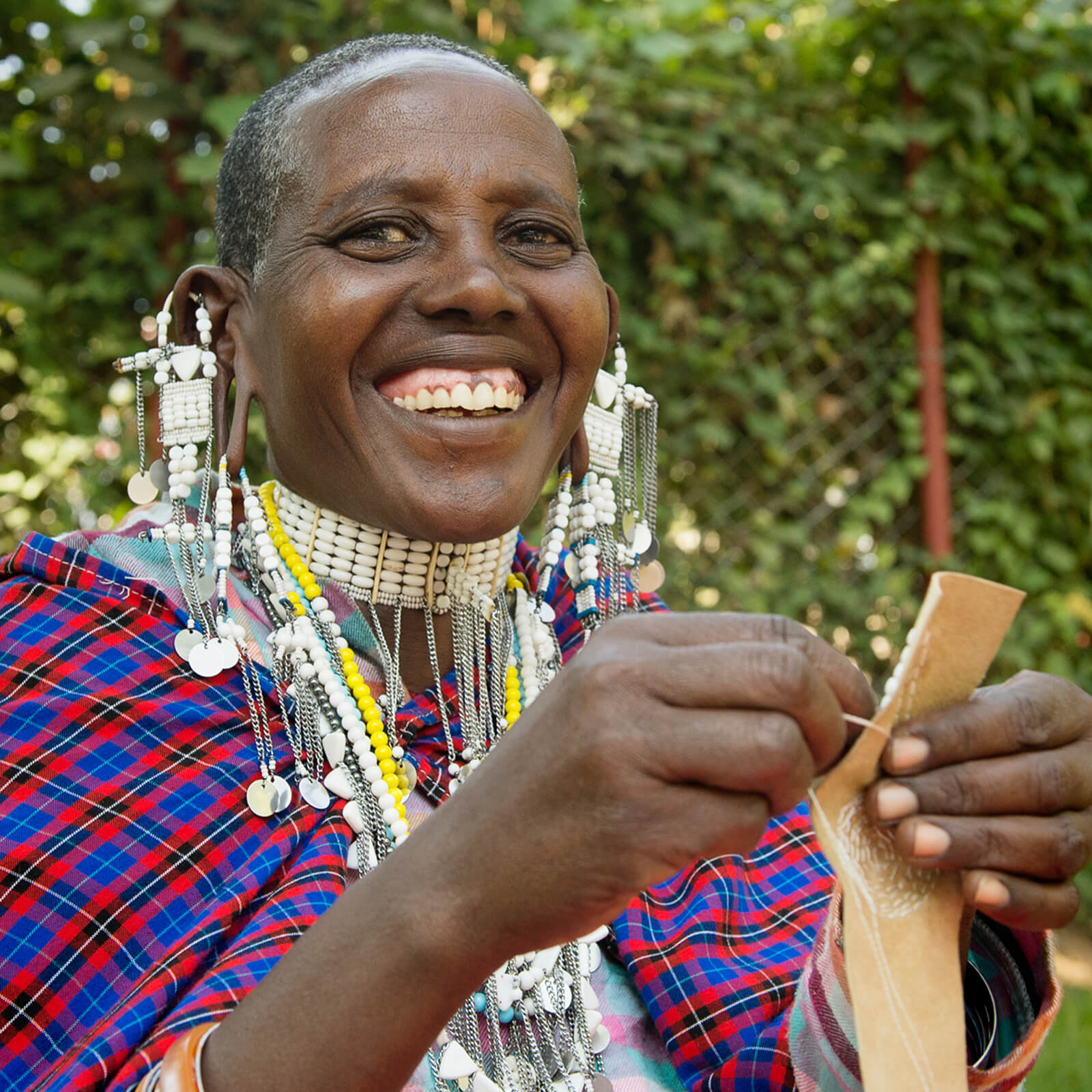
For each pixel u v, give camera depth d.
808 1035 1.12
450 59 1.28
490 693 1.43
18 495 3.04
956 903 0.92
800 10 3.75
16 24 2.93
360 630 1.35
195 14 2.94
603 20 3.47
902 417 3.69
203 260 2.96
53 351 3.03
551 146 1.28
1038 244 3.95
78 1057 0.99
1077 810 0.91
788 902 1.46
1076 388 3.98
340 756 1.26
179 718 1.21
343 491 1.27
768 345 3.55
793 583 3.56
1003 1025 1.09
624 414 1.63
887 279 3.70
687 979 1.30
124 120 2.87
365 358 1.21
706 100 3.36
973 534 3.81
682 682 0.78
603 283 1.35
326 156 1.21
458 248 1.20
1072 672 3.91
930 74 3.57
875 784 0.89
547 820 0.80
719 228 3.41
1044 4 3.74
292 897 1.14
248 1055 0.85
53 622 1.26
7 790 1.13
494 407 1.26
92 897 1.08
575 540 1.56
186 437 1.34
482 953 0.83
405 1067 0.85
